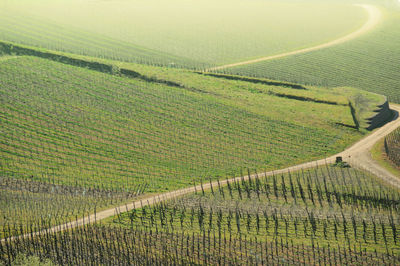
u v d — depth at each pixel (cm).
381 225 8225
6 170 10631
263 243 7750
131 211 8944
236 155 11625
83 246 7775
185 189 9994
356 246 7644
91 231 8175
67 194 9788
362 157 11288
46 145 11725
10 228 8500
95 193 9850
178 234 8069
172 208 9019
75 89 14612
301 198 9294
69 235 8119
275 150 11881
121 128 12700
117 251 7606
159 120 13188
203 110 13838
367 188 9588
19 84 14600
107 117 13188
